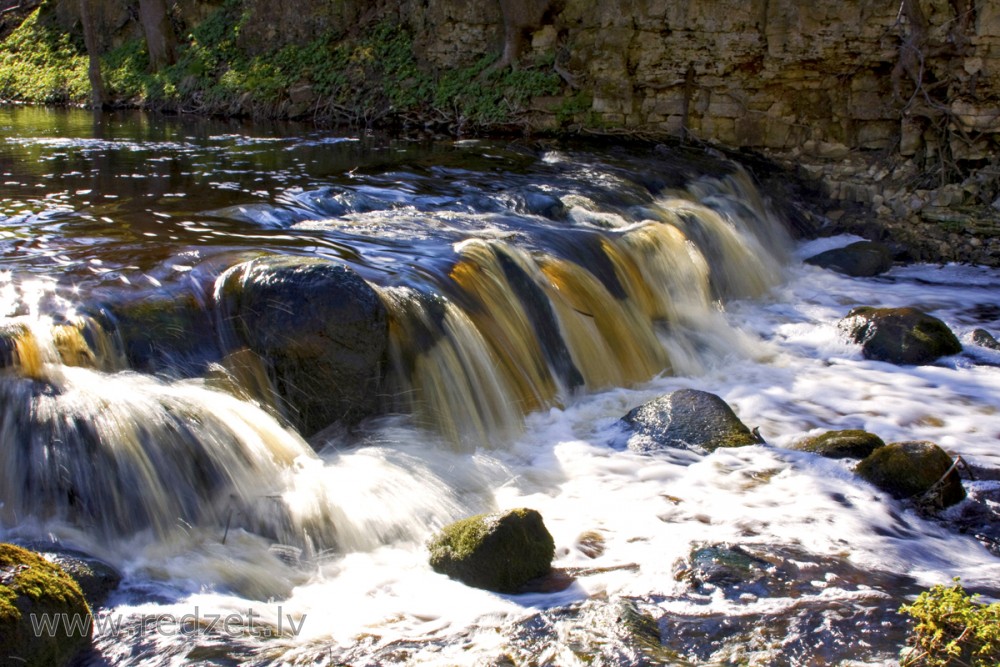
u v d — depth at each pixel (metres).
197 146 15.05
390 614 4.80
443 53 18.34
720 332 9.94
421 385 6.82
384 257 7.91
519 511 5.29
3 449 5.12
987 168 14.14
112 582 4.75
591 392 8.16
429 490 6.01
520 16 16.95
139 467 5.19
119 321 6.11
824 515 6.07
